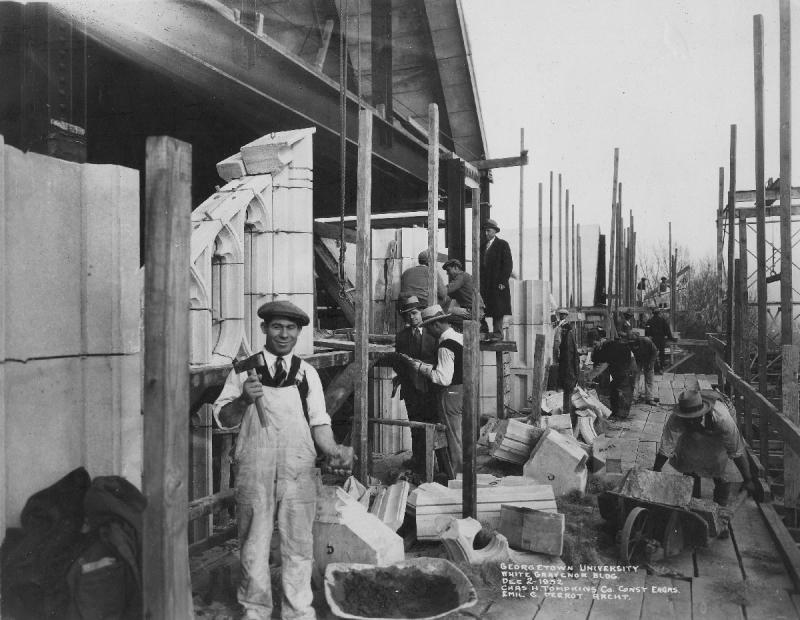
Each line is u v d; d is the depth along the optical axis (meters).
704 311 19.42
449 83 11.02
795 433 4.69
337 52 8.68
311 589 3.68
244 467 3.24
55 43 3.30
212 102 6.51
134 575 2.55
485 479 5.50
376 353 6.31
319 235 9.34
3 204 2.70
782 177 5.78
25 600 2.54
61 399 3.13
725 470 5.46
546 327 11.83
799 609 3.71
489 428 8.21
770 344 11.70
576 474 5.68
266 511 3.25
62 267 3.12
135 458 3.35
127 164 7.90
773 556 4.54
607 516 4.81
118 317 3.26
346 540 3.65
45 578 2.53
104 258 3.24
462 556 4.07
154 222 2.53
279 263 5.27
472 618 3.52
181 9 5.36
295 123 7.45
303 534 3.28
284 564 3.29
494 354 10.29
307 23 8.36
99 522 2.59
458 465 6.18
